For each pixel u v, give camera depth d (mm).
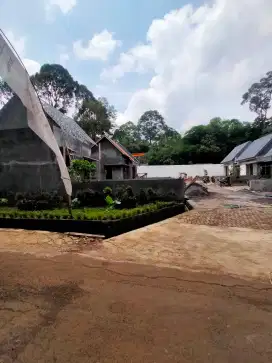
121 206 8234
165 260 4020
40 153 10148
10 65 5418
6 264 3971
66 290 3084
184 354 1984
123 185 9320
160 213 7676
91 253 4441
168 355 1978
